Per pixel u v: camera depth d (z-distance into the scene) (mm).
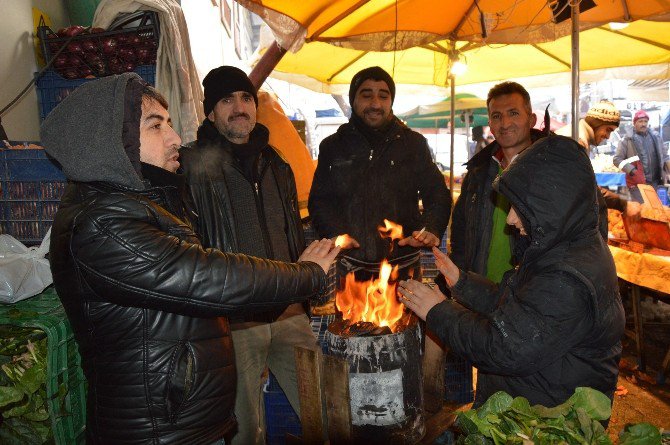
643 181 6609
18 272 1769
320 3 3002
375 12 3709
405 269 3176
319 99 12672
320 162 3262
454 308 1596
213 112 2422
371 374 2072
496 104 2680
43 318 1620
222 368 1458
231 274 1325
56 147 1293
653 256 3490
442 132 13312
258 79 3715
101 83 1306
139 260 1242
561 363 1479
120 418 1350
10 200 2391
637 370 3854
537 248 1404
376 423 2086
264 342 2385
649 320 4684
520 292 1452
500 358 1418
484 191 2803
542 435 1097
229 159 2352
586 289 1370
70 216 1289
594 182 1438
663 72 5586
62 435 1614
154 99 1452
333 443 2117
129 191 1321
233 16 8172
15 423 1604
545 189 1381
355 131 3186
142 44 2926
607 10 3533
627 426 1145
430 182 3236
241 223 2340
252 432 2332
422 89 6941
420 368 2221
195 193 2252
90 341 1358
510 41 4043
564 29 3811
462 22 4109
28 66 2979
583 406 1158
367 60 5848
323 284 1584
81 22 3561
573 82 2902
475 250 2834
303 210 3771
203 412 1407
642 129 6727
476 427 1200
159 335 1341
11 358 1578
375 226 3105
